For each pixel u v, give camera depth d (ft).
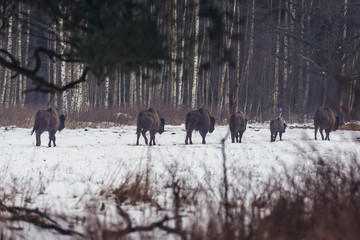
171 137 272.31
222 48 49.44
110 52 41.65
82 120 330.75
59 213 64.95
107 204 73.56
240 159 144.05
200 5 49.16
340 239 45.09
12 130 272.10
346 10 191.83
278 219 52.65
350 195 57.88
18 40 338.13
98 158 150.10
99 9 42.50
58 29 52.31
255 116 401.08
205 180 94.68
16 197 78.89
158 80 47.96
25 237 53.31
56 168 124.26
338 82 43.04
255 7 52.95
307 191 66.44
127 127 323.16
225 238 47.11
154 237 50.21
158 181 97.50
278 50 311.06
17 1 51.49
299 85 344.90
